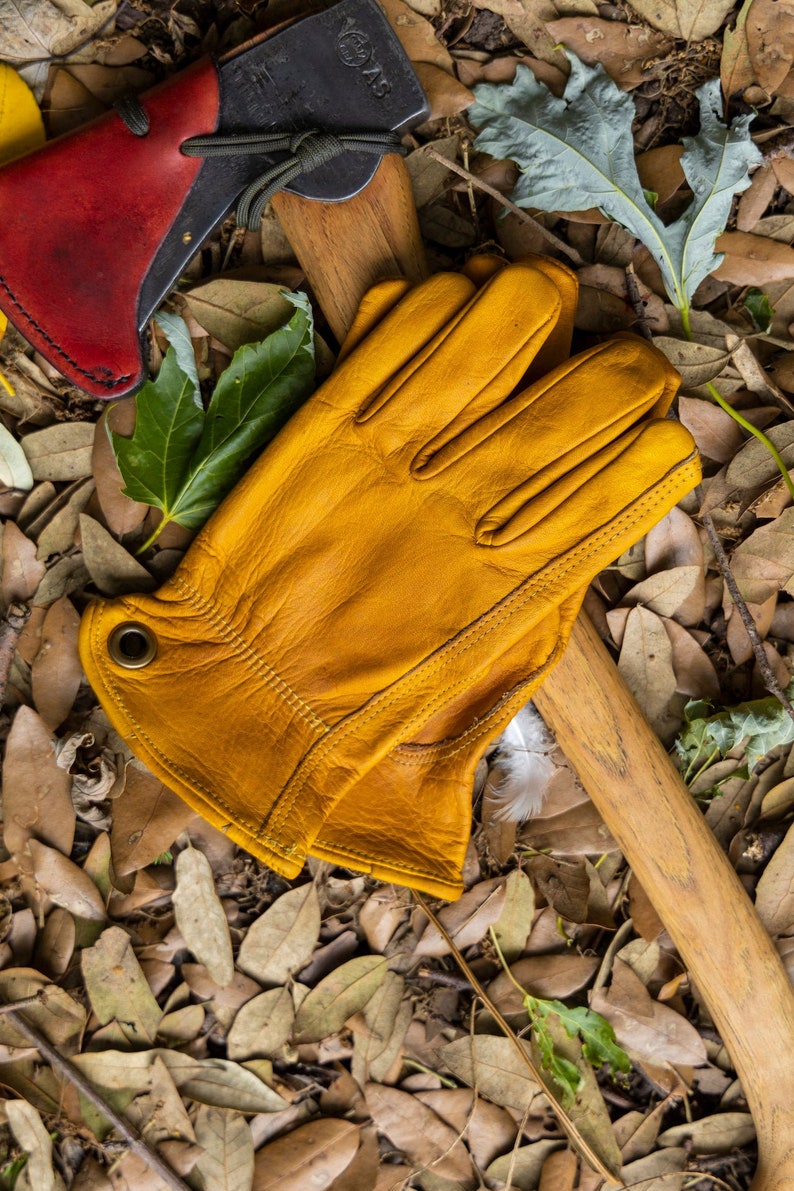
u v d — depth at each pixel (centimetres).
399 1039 66
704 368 64
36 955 65
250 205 60
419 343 60
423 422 60
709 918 63
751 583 65
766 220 65
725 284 65
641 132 64
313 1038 65
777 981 64
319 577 61
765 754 66
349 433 60
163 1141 64
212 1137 65
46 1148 64
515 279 59
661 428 59
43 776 63
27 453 63
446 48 63
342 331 62
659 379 59
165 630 61
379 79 60
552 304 59
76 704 64
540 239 65
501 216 64
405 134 62
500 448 59
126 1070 64
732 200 64
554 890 66
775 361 65
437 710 61
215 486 62
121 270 60
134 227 59
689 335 64
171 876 65
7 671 63
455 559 60
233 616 61
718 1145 67
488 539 60
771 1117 64
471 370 59
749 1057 64
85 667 61
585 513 59
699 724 65
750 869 67
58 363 61
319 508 61
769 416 65
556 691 62
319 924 66
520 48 64
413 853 63
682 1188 67
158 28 62
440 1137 66
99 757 63
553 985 66
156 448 62
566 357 62
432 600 60
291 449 60
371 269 61
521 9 63
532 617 60
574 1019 65
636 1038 66
